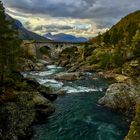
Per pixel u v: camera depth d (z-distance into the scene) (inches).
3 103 1066.7
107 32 5964.6
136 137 749.3
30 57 4522.6
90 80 2568.9
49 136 1045.2
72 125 1184.2
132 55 3457.2
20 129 979.3
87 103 1587.1
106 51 4530.0
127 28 5511.8
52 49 6663.4
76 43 6806.1
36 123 1173.7
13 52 1646.2
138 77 2354.8
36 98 1325.0
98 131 1111.0
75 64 4424.2
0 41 1457.9
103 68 3624.5
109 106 1437.0
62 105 1544.0
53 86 2135.8
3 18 1491.1
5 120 954.1
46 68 4055.1
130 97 1352.1
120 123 1205.1
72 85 2234.3
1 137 856.3
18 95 1242.0
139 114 785.6
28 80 1713.8
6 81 1469.0
